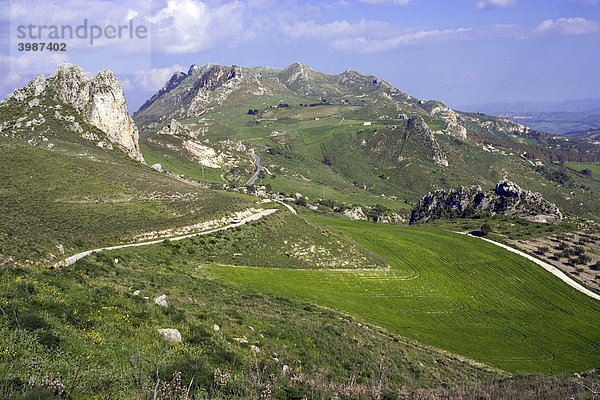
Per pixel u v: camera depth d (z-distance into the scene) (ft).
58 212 204.33
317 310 164.14
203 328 97.09
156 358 72.90
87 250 163.94
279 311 142.10
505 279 268.00
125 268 147.02
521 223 378.32
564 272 274.16
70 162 288.30
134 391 60.95
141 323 88.12
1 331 65.77
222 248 230.89
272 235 266.57
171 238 221.05
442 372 128.36
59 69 499.51
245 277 195.72
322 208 552.00
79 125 445.37
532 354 173.88
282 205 347.77
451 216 447.83
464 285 256.32
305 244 273.13
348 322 154.92
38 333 68.44
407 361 127.54
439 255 304.91
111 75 503.61
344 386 83.10
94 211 221.66
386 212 598.34
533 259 294.46
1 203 194.90
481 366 148.77
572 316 222.07
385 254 302.45
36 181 241.76
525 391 100.94
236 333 104.06
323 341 118.52
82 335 74.18
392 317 190.70
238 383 70.64
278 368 88.12
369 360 115.65
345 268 258.16
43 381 55.72
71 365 63.62
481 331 194.08
